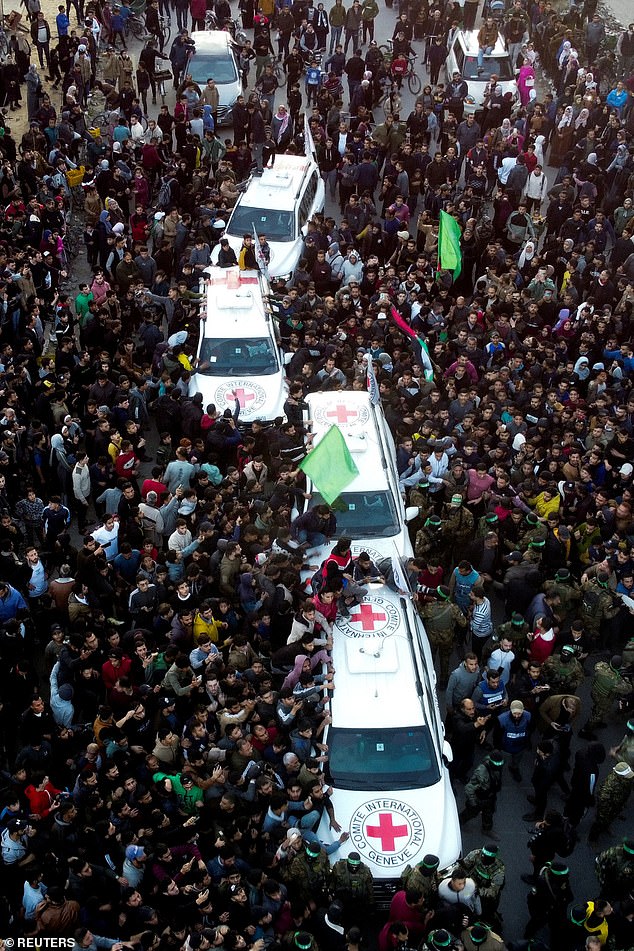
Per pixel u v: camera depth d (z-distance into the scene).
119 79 34.19
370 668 14.13
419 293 23.33
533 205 30.05
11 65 33.94
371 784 13.16
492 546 16.25
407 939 11.14
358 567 15.54
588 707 15.98
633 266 24.73
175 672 13.84
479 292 24.66
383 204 28.84
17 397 18.19
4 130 29.17
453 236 23.28
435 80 37.34
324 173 30.34
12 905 12.05
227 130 34.06
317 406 19.11
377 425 18.78
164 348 21.05
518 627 14.80
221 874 11.75
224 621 15.02
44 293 23.08
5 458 16.75
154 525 16.80
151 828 11.73
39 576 15.30
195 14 38.88
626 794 13.21
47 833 11.85
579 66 36.09
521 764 15.12
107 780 12.27
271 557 15.70
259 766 12.70
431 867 11.57
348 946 10.73
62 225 26.00
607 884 12.45
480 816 14.28
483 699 14.06
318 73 34.59
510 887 13.35
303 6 39.03
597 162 29.95
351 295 22.83
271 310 22.36
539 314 23.30
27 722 12.85
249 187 26.97
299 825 12.48
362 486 17.33
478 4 41.28
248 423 19.91
